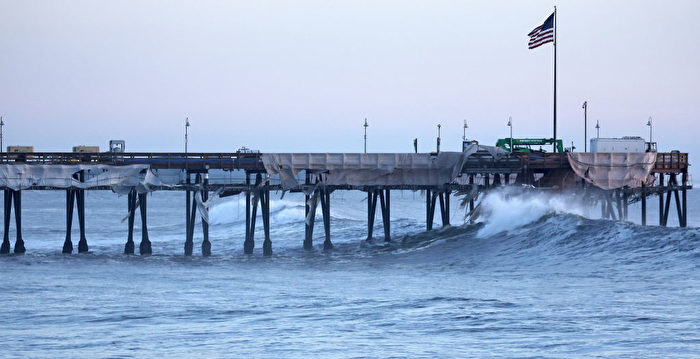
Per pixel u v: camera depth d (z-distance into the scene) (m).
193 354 39.25
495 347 39.53
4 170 92.62
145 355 39.16
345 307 52.88
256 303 55.59
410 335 43.03
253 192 95.62
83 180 94.44
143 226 96.12
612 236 79.88
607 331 42.38
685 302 50.44
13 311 52.97
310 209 98.44
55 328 46.62
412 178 97.69
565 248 79.62
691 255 68.75
